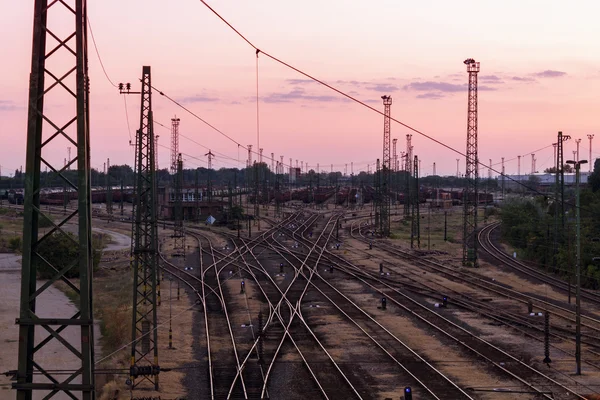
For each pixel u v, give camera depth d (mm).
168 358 37906
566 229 72188
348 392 31438
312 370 35219
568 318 47781
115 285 65625
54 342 43781
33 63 15953
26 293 16062
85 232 16094
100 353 39812
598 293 58156
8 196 192000
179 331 44656
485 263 77875
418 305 53344
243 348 39906
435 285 63344
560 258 68562
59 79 16109
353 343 41125
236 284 63688
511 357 37156
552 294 57969
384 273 70188
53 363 38812
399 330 44688
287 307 53000
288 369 35406
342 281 65938
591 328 44344
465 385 32312
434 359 37281
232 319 48469
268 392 31438
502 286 62062
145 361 37031
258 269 73375
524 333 43156
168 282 65562
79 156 16031
